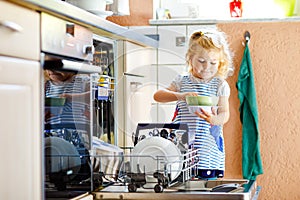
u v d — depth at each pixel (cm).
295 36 329
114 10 328
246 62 329
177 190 189
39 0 154
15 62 145
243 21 333
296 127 329
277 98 330
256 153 326
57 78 174
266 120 331
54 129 173
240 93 328
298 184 328
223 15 365
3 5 140
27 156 152
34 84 157
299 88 329
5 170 140
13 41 144
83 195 188
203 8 366
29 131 154
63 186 177
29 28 154
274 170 330
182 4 356
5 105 140
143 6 347
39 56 161
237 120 332
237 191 187
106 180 205
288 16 339
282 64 330
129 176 201
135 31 251
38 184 160
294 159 329
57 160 173
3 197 139
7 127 141
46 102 167
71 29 185
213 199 180
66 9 174
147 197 184
